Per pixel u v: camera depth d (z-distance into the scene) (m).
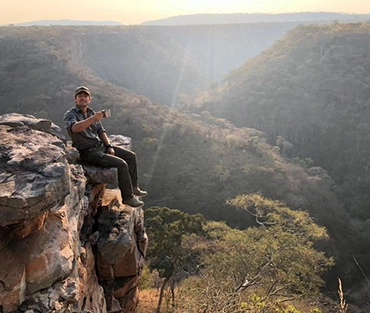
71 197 4.45
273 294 12.00
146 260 16.14
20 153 3.84
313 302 15.79
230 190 33.19
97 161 5.43
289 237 13.88
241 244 13.71
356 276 30.31
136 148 38.53
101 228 5.77
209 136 43.81
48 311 3.48
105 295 6.02
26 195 3.26
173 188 34.00
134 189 5.93
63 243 3.86
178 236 14.23
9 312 3.33
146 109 48.22
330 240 31.48
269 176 35.66
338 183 45.28
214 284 11.18
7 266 3.38
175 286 15.87
